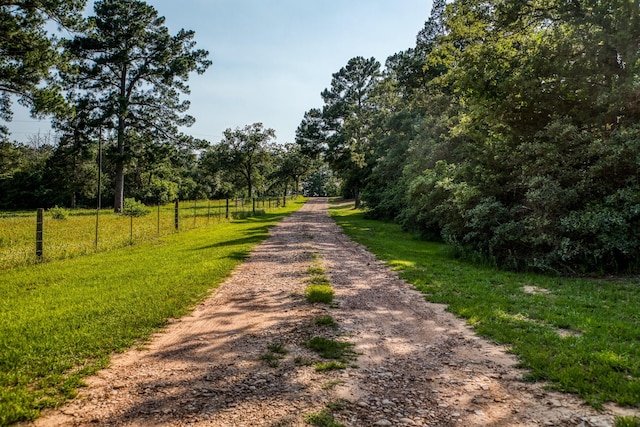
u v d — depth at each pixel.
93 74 36.69
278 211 48.50
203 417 3.46
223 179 87.62
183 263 11.85
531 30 15.41
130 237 18.66
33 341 5.27
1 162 46.22
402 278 9.99
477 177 13.93
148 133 40.66
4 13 20.84
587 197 10.84
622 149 9.91
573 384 3.97
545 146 11.45
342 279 9.90
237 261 12.29
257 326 6.20
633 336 5.23
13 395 3.77
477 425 3.34
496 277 9.97
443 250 15.25
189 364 4.70
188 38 40.06
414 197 20.55
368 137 42.19
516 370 4.48
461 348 5.23
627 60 11.29
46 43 22.00
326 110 55.22
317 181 131.88
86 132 37.38
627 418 3.28
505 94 13.19
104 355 4.91
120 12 36.94
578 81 12.17
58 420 3.43
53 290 8.51
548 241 10.48
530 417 3.46
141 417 3.47
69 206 57.53
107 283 9.15
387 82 41.75
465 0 16.50
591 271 10.32
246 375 4.38
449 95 26.66
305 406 3.67
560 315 6.42
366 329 6.04
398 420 3.42
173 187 62.25
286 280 9.73
